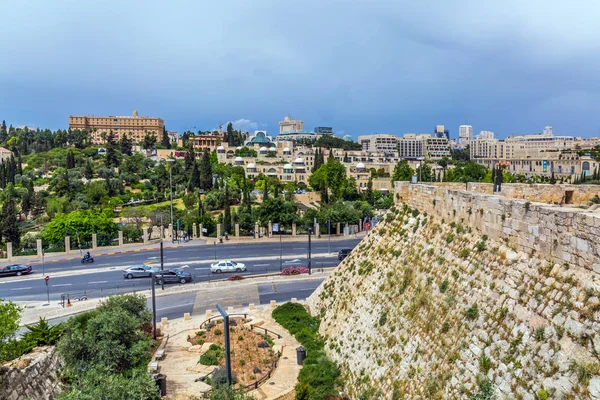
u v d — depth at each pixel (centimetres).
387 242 3012
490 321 1691
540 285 1544
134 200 14575
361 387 2338
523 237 1719
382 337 2405
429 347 1981
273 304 4553
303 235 9856
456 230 2261
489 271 1847
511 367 1483
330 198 14338
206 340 3678
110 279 6138
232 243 8969
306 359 2986
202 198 14288
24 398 2322
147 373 2584
